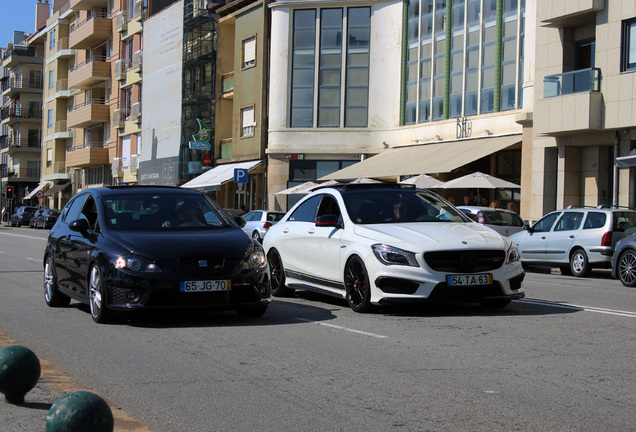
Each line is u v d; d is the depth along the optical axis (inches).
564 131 1010.7
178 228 390.9
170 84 1964.8
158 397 231.9
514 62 1169.4
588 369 264.5
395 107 1466.5
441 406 217.9
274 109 1585.9
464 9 1273.4
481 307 427.2
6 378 209.6
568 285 616.4
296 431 196.4
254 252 373.7
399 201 440.8
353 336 333.1
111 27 2417.6
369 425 200.4
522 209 1117.7
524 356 286.8
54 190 2851.9
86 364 281.9
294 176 1578.5
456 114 1295.5
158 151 2032.5
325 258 437.1
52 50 2967.5
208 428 199.9
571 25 1043.9
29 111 3312.0
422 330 346.9
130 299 350.3
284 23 1572.3
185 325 369.7
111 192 414.0
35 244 1208.8
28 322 387.2
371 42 1504.7
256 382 249.8
